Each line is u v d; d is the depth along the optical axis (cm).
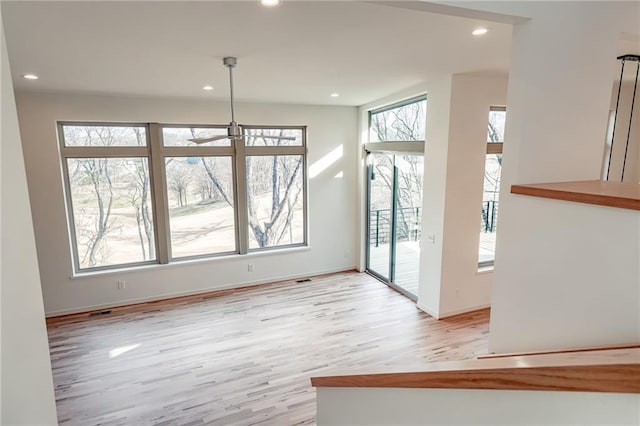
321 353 419
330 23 252
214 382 368
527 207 182
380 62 359
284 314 520
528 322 183
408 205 578
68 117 496
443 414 110
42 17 230
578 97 201
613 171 514
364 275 683
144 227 573
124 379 373
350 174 685
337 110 655
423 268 517
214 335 462
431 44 303
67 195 523
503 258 199
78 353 422
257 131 616
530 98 190
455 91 440
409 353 416
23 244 94
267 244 655
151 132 548
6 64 88
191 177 591
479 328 470
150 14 229
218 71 381
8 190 85
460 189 473
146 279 567
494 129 494
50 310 518
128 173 554
